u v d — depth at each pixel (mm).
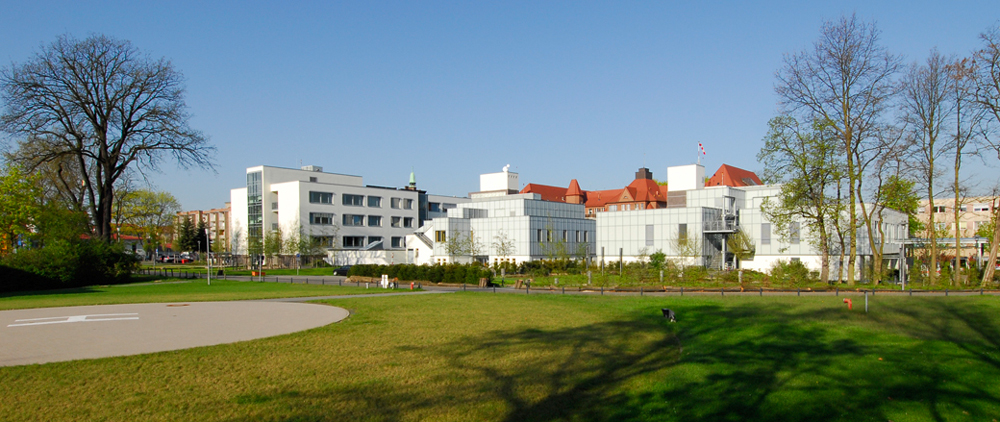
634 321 23672
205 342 17781
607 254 69750
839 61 41719
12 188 52281
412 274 50625
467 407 11656
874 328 21641
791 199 44594
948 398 12445
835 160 42219
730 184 102438
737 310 27203
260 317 23844
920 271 51031
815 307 28172
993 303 29406
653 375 14555
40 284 45344
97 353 16031
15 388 12477
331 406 11484
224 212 146375
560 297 34156
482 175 118062
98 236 52625
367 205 103438
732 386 13453
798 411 11625
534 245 71812
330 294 36500
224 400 11750
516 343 18016
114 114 53688
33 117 49094
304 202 93875
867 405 12000
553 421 11078
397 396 12203
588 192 145125
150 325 21469
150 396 11977
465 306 28312
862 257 58938
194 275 58844
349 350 16594
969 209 88938
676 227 64875
